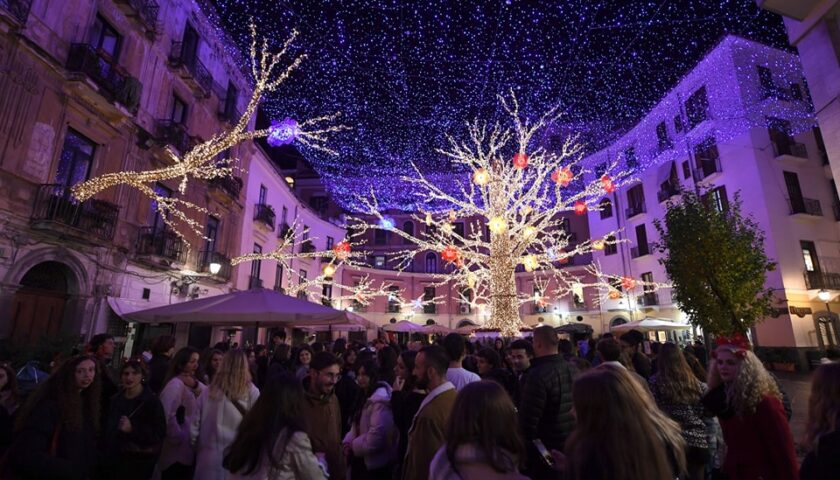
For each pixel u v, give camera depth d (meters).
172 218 13.27
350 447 3.76
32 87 9.01
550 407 3.10
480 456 1.63
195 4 14.70
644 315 25.44
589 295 30.66
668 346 3.65
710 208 8.98
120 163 11.29
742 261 8.18
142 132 11.91
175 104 13.84
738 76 19.88
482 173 8.73
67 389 2.83
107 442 3.27
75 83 9.65
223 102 16.53
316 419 3.26
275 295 6.64
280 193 23.00
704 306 8.34
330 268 12.24
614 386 1.67
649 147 25.36
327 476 2.54
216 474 3.20
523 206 12.02
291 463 2.31
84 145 10.38
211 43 15.78
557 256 12.84
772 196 18.75
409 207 34.47
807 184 19.45
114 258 10.98
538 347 3.41
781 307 17.58
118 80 10.95
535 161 12.49
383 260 36.53
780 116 19.84
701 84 21.72
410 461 2.58
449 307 35.25
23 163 8.78
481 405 1.70
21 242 8.73
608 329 28.72
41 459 2.50
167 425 3.70
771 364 17.42
